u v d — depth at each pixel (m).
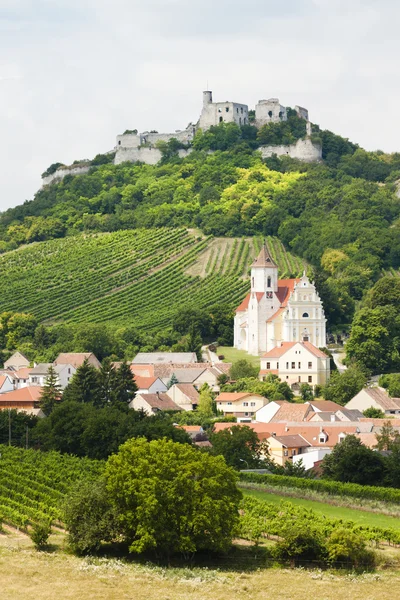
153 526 188.12
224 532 191.50
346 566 185.12
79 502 193.38
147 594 167.50
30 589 168.25
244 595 168.25
